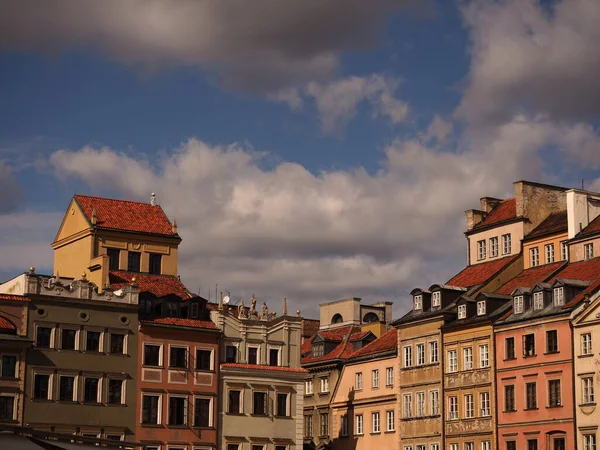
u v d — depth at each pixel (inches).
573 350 3531.0
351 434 4510.3
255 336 4202.8
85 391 3818.9
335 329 5216.5
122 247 4254.4
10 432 1787.6
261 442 4109.3
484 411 3850.9
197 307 4133.9
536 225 4252.0
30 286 3774.6
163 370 3971.5
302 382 4237.2
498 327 3831.2
